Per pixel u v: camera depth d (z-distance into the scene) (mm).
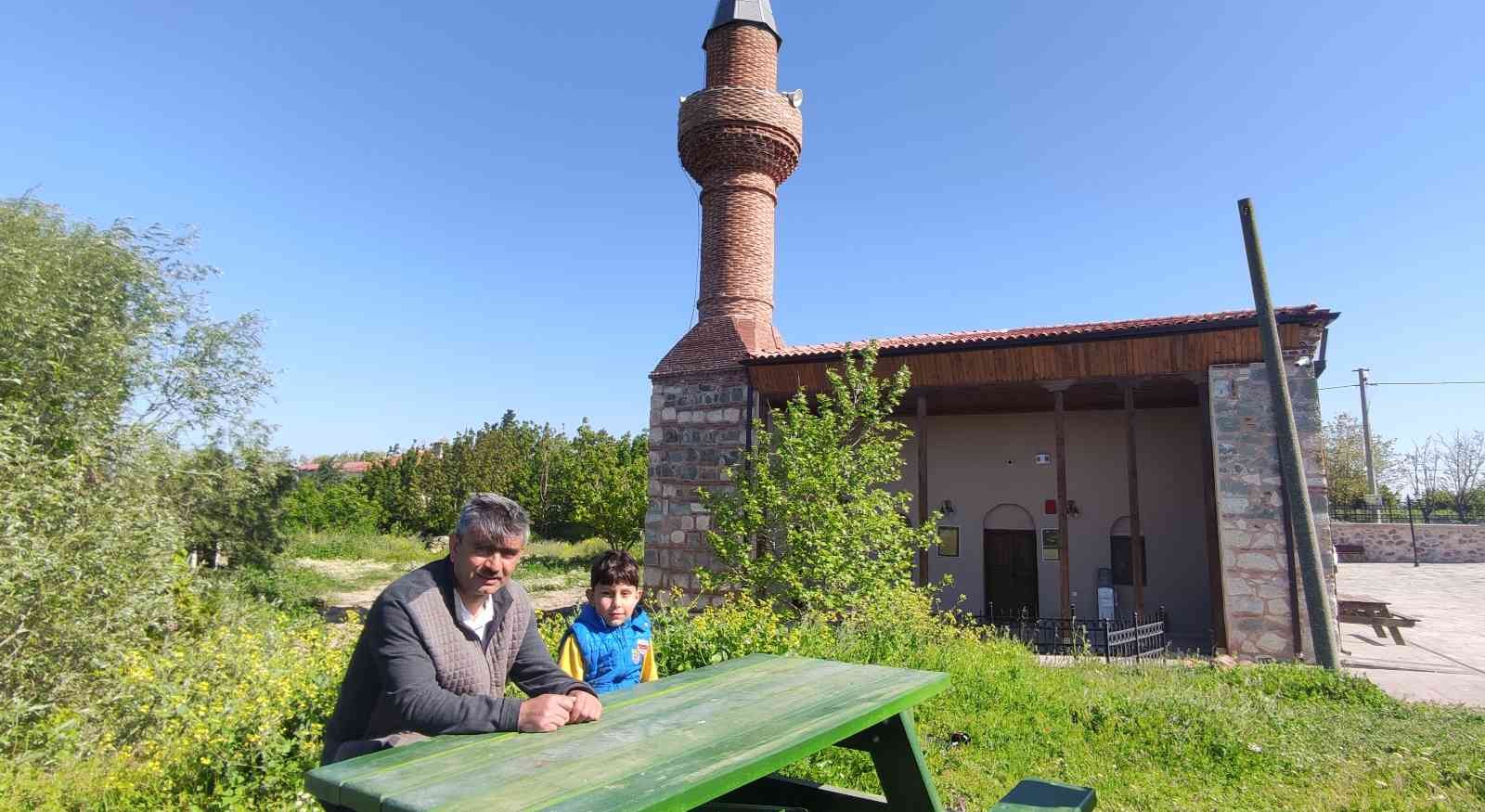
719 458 16516
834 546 11609
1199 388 13680
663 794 2027
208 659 6992
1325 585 12172
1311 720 7656
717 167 18125
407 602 2855
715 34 18766
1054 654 12773
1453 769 6066
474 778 2158
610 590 4547
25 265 11875
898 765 3574
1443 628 17031
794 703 3045
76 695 8117
